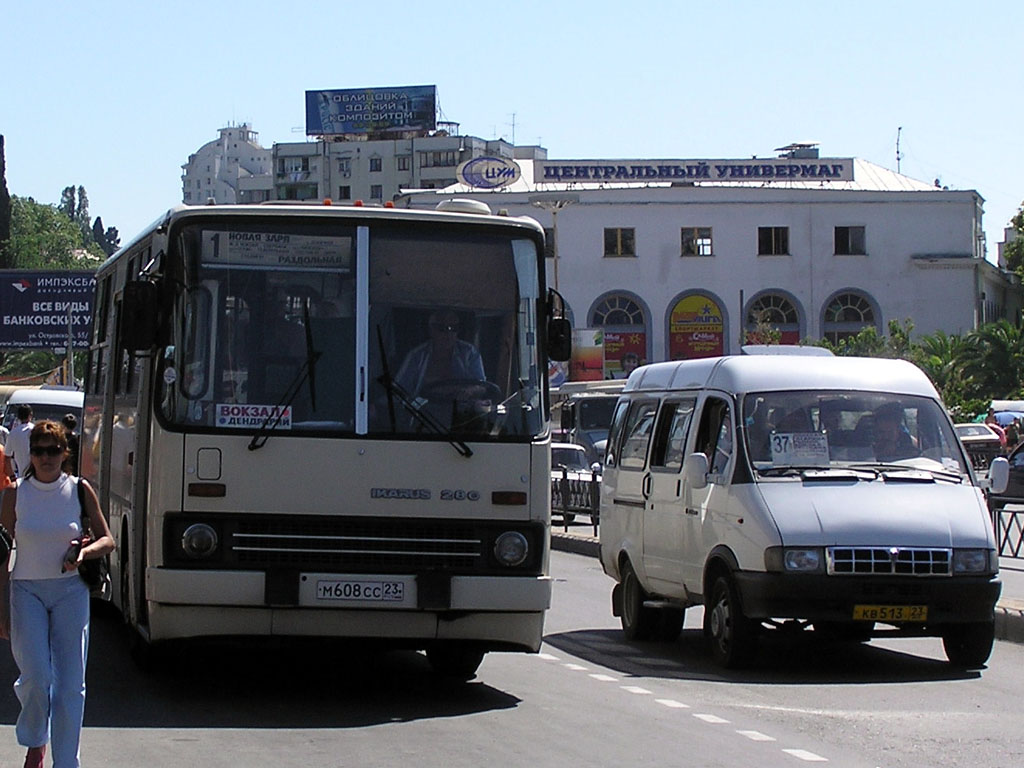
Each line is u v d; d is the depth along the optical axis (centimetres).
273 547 988
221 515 985
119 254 1403
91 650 1313
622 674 1246
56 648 754
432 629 997
